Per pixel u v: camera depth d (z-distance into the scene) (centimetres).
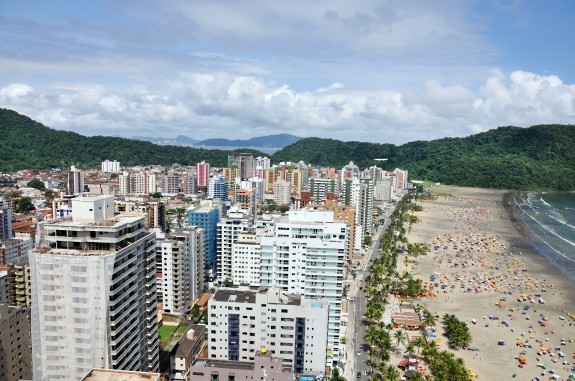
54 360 14000
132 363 15412
